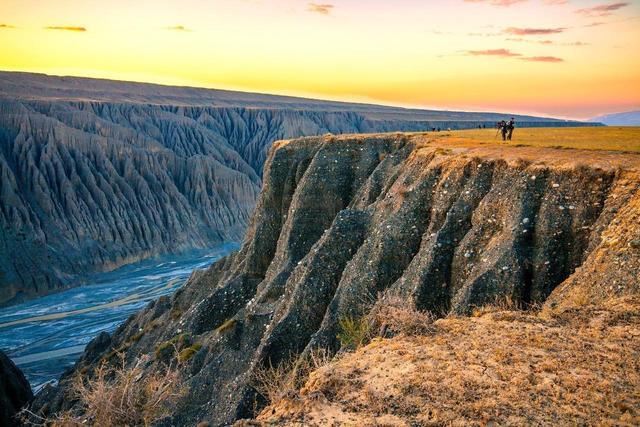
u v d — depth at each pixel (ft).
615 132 165.58
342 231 112.88
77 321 317.63
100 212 479.82
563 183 83.20
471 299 75.46
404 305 67.05
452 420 34.94
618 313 52.47
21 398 172.65
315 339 92.89
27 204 441.68
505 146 114.93
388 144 149.79
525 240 79.36
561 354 44.32
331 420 36.42
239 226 586.04
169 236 517.96
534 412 35.50
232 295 147.13
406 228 101.55
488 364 42.96
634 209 69.56
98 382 55.77
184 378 114.73
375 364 45.65
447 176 103.04
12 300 367.04
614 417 34.50
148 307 196.95
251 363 101.60
